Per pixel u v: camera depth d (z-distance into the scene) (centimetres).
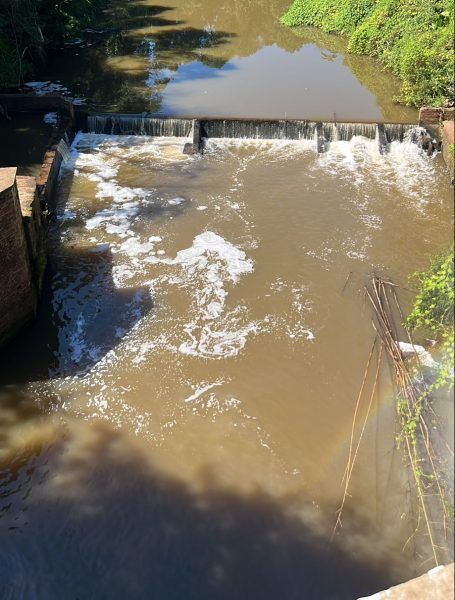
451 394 804
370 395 1125
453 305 980
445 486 815
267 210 1680
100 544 898
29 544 897
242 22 3353
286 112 2212
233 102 2308
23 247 1190
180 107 2259
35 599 834
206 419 1090
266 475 995
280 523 923
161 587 845
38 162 1862
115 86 2456
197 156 1962
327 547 889
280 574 858
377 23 2752
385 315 1295
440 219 1638
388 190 1775
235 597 833
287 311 1325
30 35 2453
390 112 2205
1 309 1177
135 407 1113
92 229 1597
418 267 1447
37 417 1097
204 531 914
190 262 1476
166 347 1239
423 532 862
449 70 2078
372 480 976
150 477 993
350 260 1480
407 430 980
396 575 848
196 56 2828
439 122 1972
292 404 1117
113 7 3509
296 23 3288
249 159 1947
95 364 1203
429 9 2470
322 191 1770
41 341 1254
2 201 1084
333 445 1041
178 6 3588
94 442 1052
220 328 1284
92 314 1322
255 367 1192
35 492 970
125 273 1441
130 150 2005
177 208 1689
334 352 1221
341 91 2419
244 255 1499
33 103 2100
